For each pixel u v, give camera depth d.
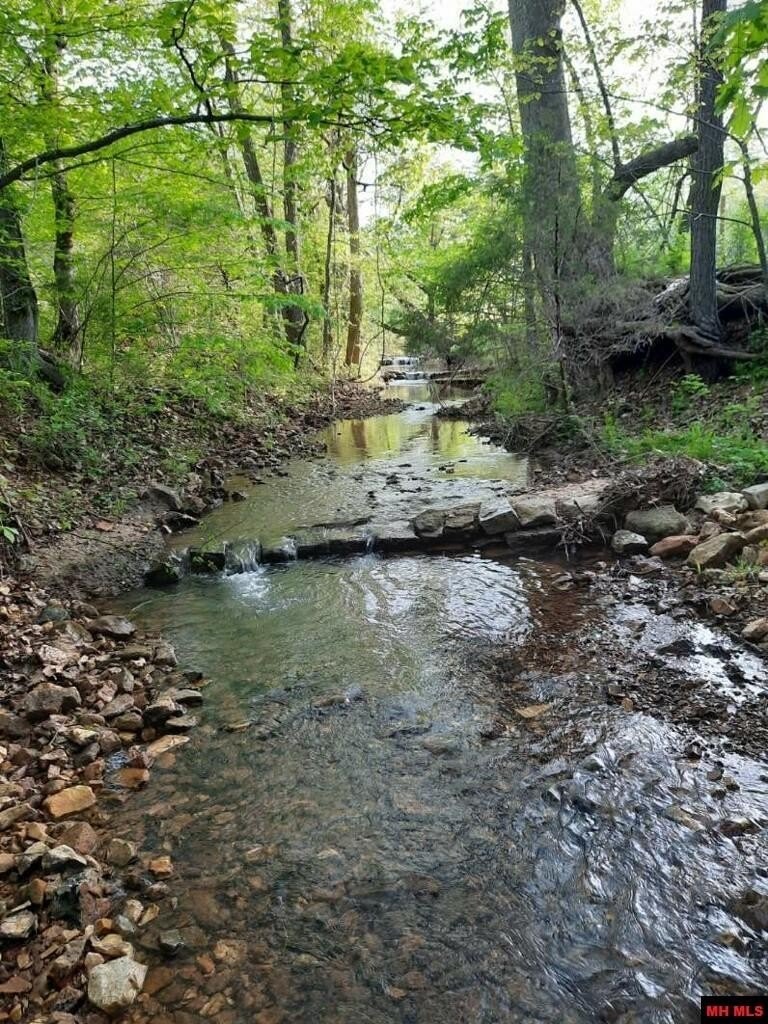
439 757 3.57
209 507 8.59
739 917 2.50
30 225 9.27
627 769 3.34
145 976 2.37
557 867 2.80
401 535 6.98
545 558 6.45
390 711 4.05
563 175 9.73
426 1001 2.27
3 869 2.78
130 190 8.86
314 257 19.86
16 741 3.71
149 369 11.76
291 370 13.28
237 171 12.54
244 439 12.08
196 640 5.18
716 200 9.56
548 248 9.83
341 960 2.43
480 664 4.52
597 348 10.68
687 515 6.50
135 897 2.74
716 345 9.76
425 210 11.04
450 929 2.54
